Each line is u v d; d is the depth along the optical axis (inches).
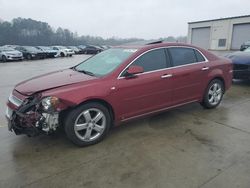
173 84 165.3
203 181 103.5
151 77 153.6
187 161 119.6
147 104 155.9
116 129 160.1
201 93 187.6
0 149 133.4
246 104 214.1
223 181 103.2
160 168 113.8
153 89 155.4
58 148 134.5
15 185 102.3
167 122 171.8
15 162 120.0
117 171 111.9
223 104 214.5
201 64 183.9
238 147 133.7
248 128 160.4
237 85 297.0
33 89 130.2
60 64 681.0
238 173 109.0
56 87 129.7
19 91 136.0
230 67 207.6
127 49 164.4
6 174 110.0
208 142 140.0
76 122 130.0
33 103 122.9
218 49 1413.6
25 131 126.3
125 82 143.1
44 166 116.5
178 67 169.3
